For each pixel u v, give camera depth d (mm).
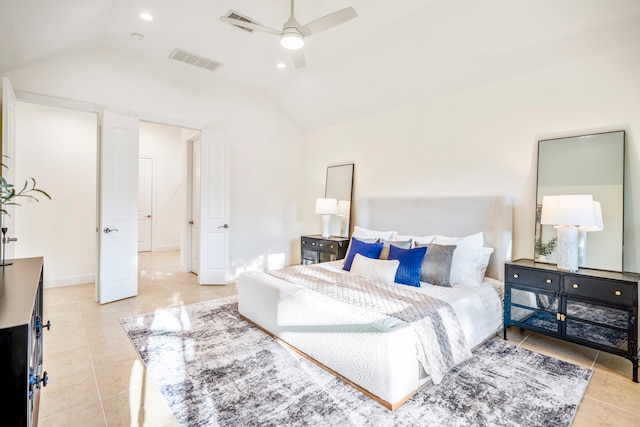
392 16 3061
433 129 3977
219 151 4738
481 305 2725
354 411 1843
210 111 4789
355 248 3742
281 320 2705
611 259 2656
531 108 3166
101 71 3854
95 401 1937
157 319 3285
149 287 4570
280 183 5680
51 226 4461
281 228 5707
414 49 3424
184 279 5070
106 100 3895
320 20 2359
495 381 2166
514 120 3283
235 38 3637
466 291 2834
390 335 1854
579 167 2852
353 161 5027
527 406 1894
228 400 1944
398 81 3945
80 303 3789
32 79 3420
